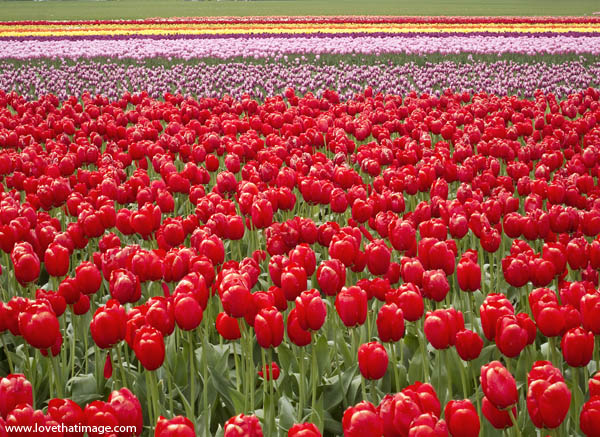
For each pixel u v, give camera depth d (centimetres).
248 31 3912
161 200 547
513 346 288
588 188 612
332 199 532
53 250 403
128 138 916
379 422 223
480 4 7088
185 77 2041
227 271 351
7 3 8112
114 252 408
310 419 347
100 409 242
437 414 239
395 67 2266
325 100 1132
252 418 230
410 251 442
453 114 983
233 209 516
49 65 2417
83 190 629
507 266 389
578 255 409
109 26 4347
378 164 706
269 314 312
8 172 693
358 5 7194
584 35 3278
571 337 284
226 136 872
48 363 395
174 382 407
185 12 6162
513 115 979
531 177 883
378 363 288
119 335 313
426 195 684
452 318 308
